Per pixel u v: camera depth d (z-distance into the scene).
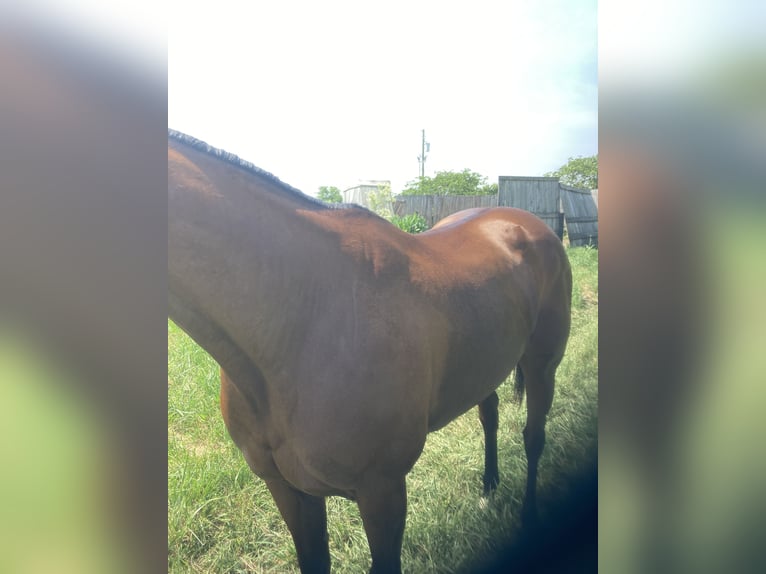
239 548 1.54
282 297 1.04
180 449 1.66
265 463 1.17
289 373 1.07
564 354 2.15
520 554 1.69
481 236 1.67
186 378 1.82
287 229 1.06
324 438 1.07
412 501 1.79
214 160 0.99
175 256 0.92
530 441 1.85
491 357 1.50
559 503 1.89
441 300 1.31
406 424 1.16
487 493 1.85
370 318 1.13
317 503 1.27
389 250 1.24
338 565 1.56
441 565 1.62
